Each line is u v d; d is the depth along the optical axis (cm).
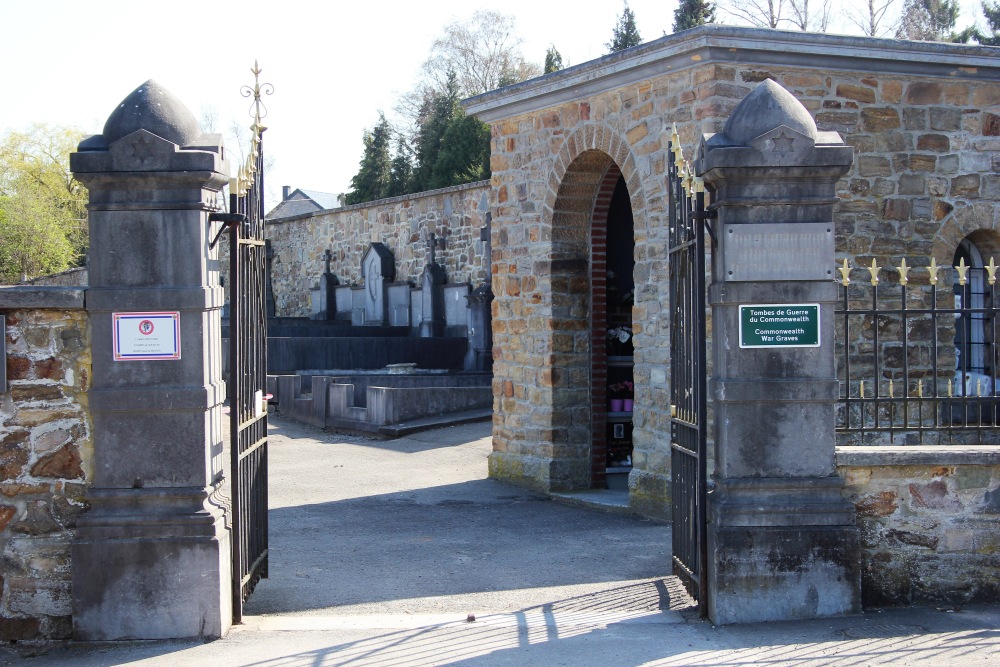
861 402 603
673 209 664
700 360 579
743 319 573
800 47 909
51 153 4675
